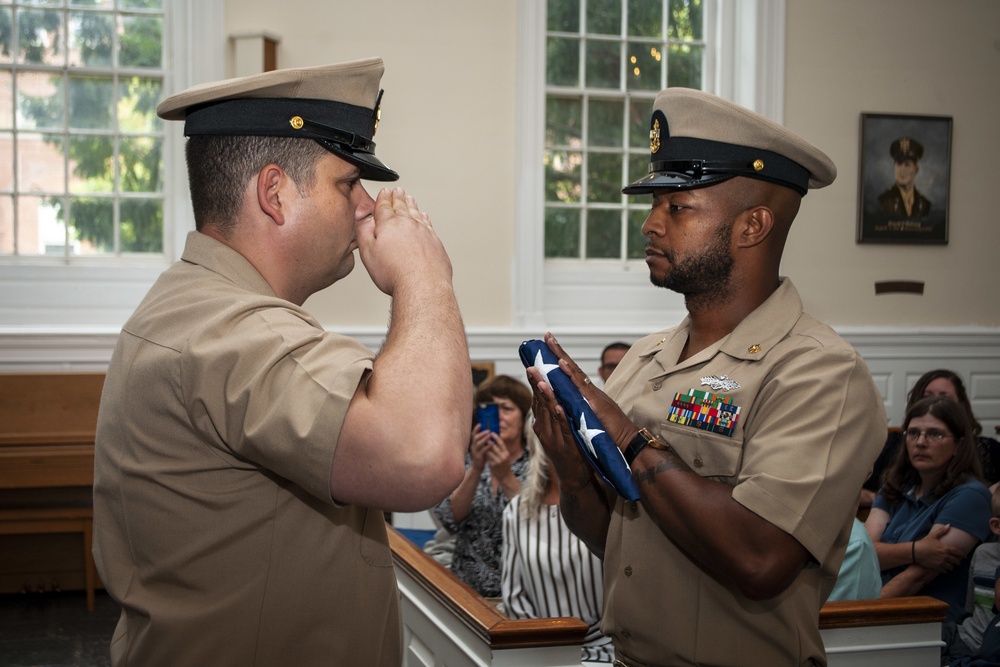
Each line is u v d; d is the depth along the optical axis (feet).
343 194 3.87
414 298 3.61
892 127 20.17
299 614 3.62
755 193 4.75
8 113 17.53
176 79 17.83
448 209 18.48
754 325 4.79
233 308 3.51
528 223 18.72
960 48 20.54
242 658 3.56
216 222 3.82
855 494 4.37
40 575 15.57
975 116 20.66
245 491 3.54
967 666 8.30
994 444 13.58
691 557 4.62
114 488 3.66
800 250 19.98
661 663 4.78
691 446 4.71
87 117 17.81
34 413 14.79
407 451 3.16
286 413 3.26
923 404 10.68
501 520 11.02
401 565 8.17
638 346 5.66
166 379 3.49
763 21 19.51
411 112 18.28
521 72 18.65
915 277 20.51
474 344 18.26
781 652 4.58
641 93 19.97
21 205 17.63
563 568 8.50
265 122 3.75
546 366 4.79
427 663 7.71
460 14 18.42
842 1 19.97
